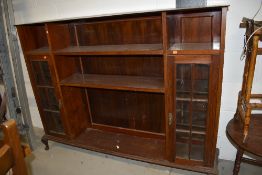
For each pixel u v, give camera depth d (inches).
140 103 80.2
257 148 53.1
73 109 84.7
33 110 109.2
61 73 77.4
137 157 73.0
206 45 58.0
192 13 60.5
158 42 67.9
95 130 91.9
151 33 67.7
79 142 84.1
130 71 76.4
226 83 67.2
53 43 72.0
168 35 56.2
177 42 64.7
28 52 77.6
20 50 94.0
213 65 52.7
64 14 80.0
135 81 70.8
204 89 57.5
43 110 86.8
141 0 67.1
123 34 71.6
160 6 65.5
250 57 52.8
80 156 88.0
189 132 63.9
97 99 87.7
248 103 54.4
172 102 60.6
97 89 85.5
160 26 65.7
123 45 71.0
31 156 90.3
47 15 83.1
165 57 56.2
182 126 64.1
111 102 85.4
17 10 87.8
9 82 92.3
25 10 86.3
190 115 61.3
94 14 75.0
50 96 83.2
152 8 66.6
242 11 58.2
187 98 60.0
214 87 54.7
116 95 83.1
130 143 80.7
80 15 77.4
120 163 81.7
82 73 84.5
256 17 57.6
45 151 93.1
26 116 96.5
